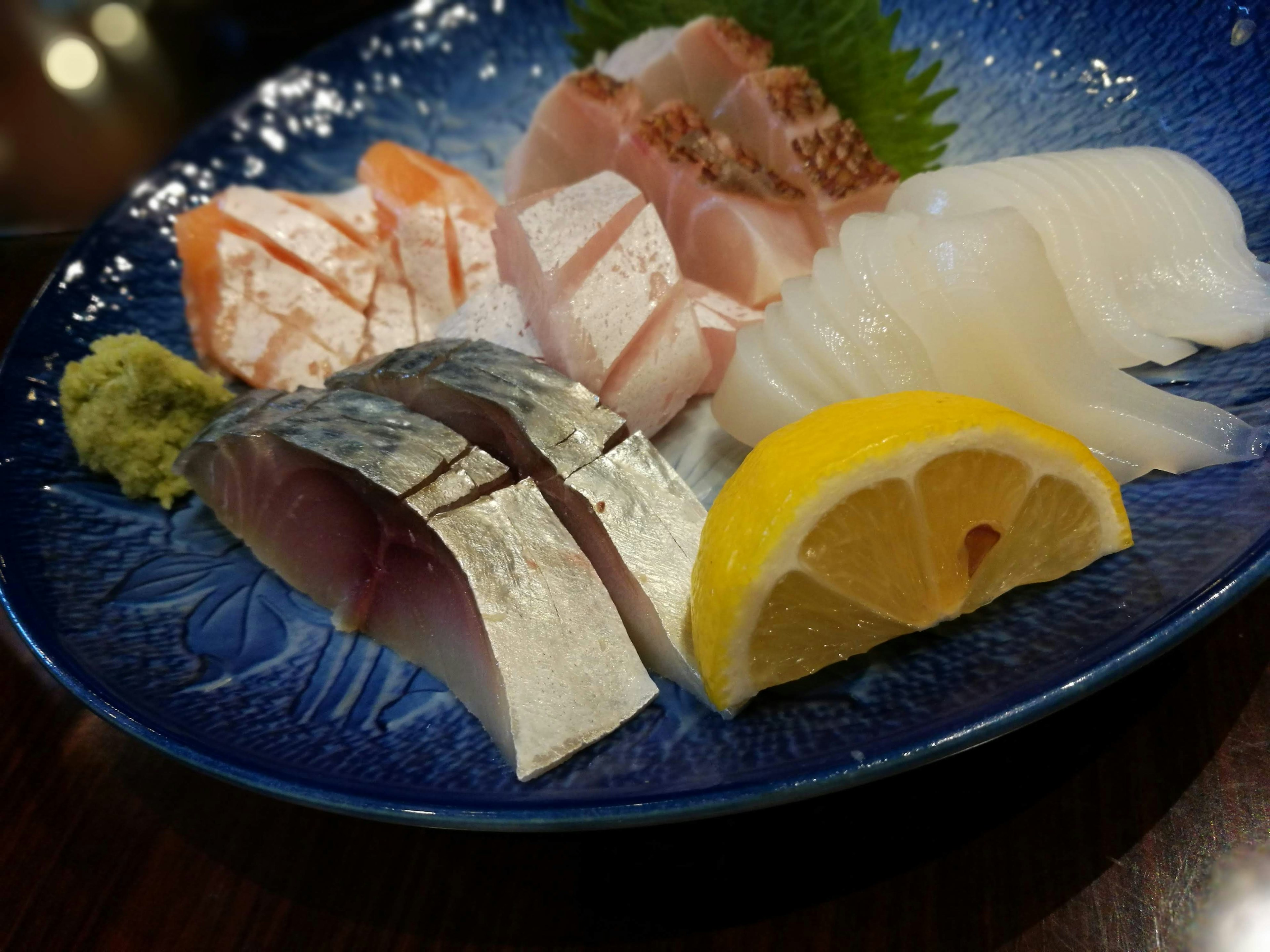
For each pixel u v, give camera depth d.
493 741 0.13
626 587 0.14
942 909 0.12
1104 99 0.20
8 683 0.16
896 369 0.15
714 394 0.18
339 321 0.20
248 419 0.16
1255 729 0.13
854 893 0.12
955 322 0.15
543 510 0.14
